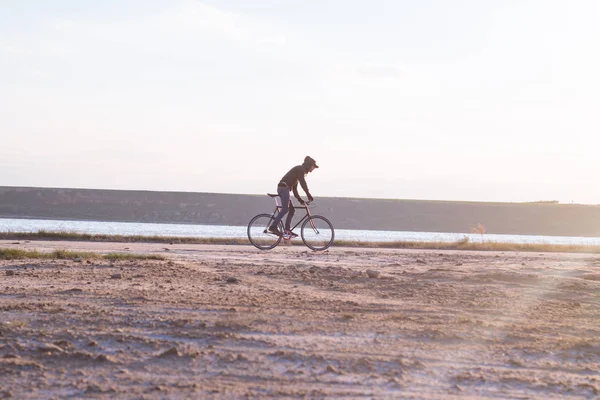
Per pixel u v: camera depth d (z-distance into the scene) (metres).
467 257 22.22
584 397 4.47
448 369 5.08
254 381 4.62
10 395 4.18
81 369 4.82
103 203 192.25
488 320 7.30
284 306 7.72
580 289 10.71
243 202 192.50
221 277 11.09
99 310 7.14
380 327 6.54
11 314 6.81
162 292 8.68
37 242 29.44
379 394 4.39
